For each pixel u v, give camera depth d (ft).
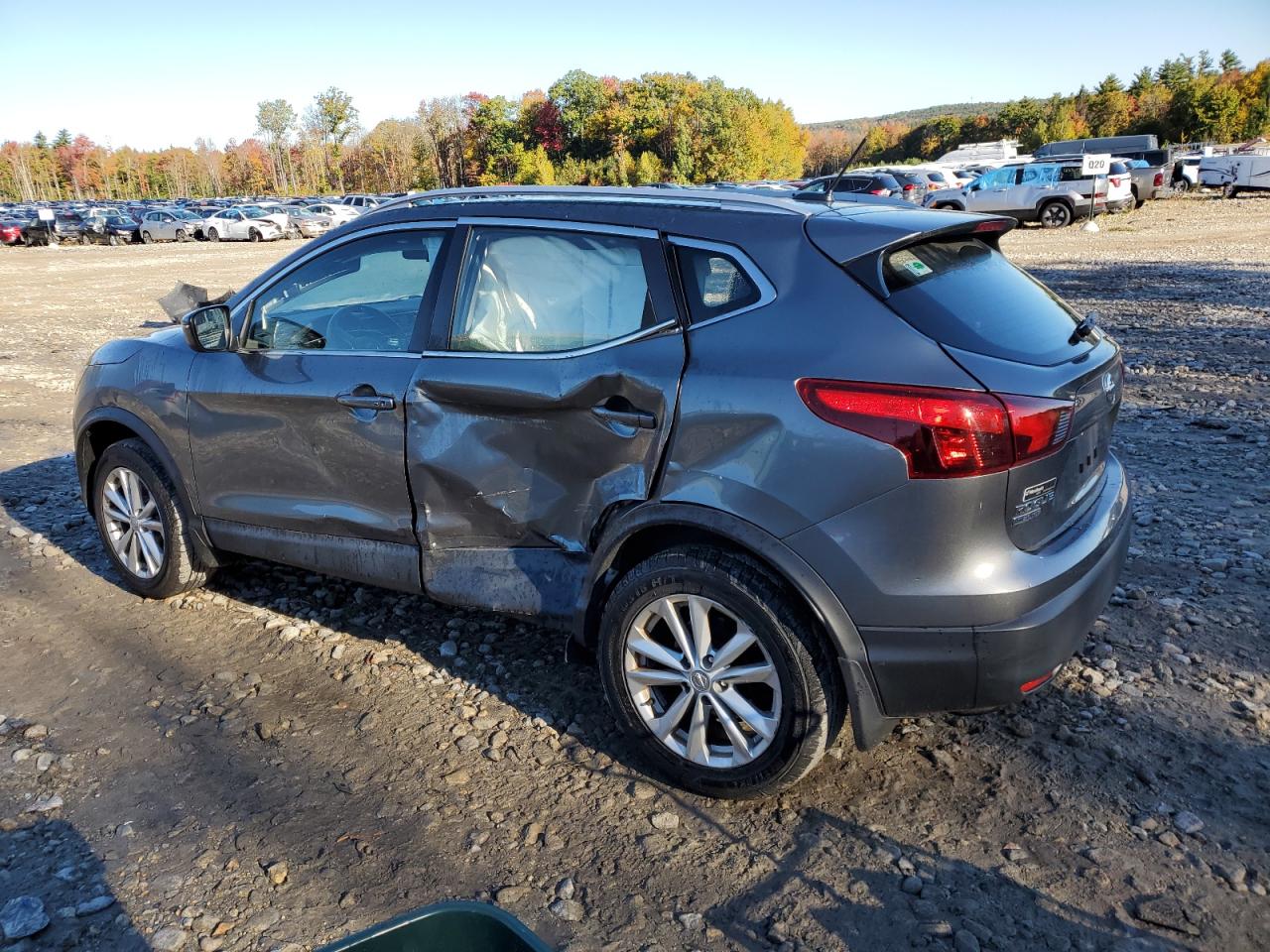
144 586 14.75
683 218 9.76
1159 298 43.62
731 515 8.84
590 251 10.16
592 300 10.07
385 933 3.98
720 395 8.91
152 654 13.15
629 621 9.66
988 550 8.27
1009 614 8.28
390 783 10.11
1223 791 9.40
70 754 10.84
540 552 10.71
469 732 11.01
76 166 582.76
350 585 15.14
